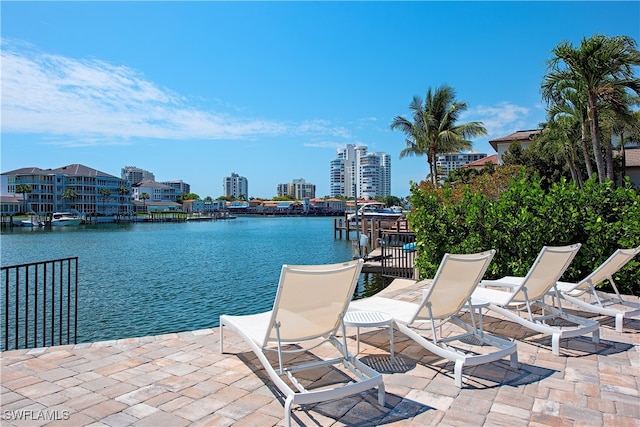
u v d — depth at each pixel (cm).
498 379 350
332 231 5744
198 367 385
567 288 540
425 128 2783
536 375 359
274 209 14162
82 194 10175
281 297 297
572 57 1325
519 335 482
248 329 362
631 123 1460
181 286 1650
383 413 289
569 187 719
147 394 324
